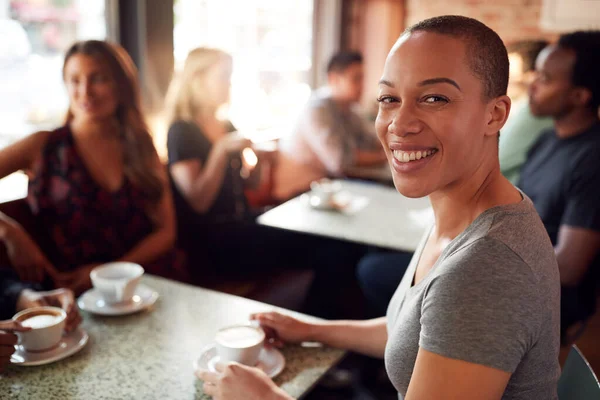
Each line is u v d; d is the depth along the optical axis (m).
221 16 3.35
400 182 0.82
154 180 1.88
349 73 3.36
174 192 2.34
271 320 1.18
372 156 3.48
